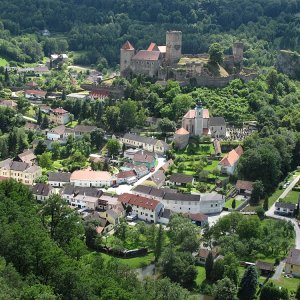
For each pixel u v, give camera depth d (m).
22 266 199.88
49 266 199.25
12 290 170.25
